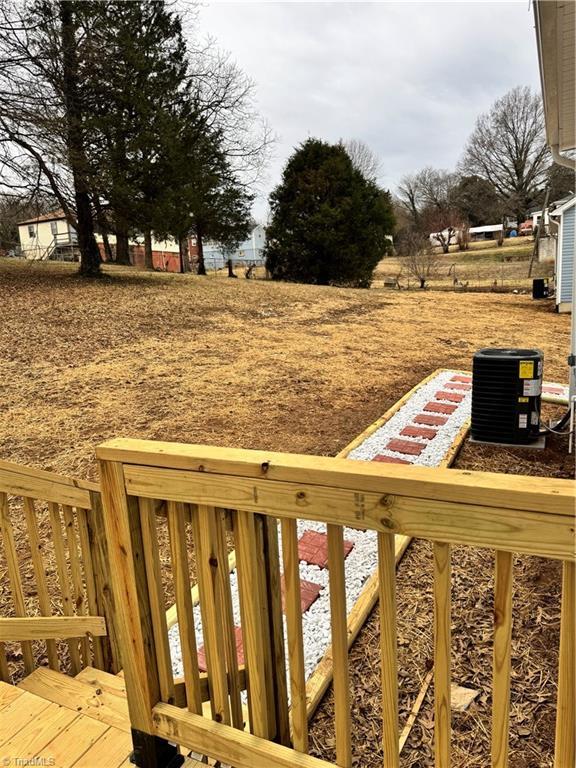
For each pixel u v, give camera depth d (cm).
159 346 715
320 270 1905
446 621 97
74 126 988
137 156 1083
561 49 279
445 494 91
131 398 521
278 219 1939
